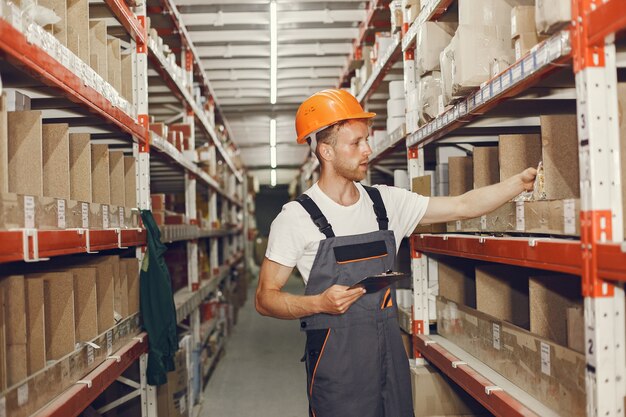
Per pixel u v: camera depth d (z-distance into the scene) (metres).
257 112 8.73
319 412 1.90
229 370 5.57
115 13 2.67
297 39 5.57
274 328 7.93
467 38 2.06
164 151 3.61
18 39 1.53
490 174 2.45
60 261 2.64
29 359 1.85
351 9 5.02
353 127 1.96
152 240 2.91
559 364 1.67
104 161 2.57
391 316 1.96
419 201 2.14
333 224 1.97
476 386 2.11
